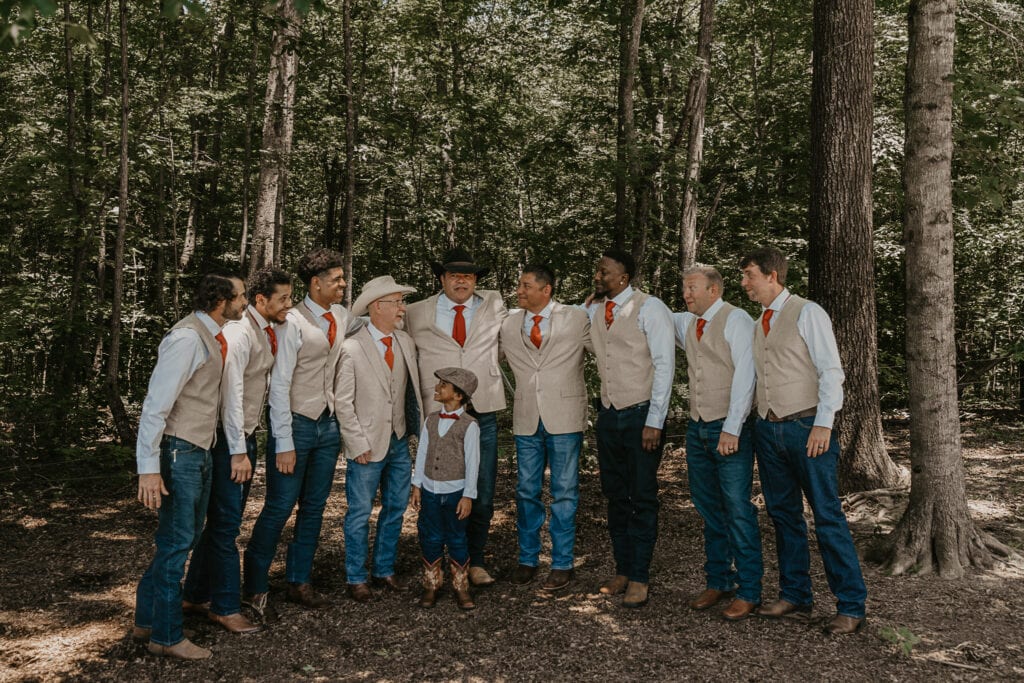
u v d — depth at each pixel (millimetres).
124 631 4070
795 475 4051
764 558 5117
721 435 4109
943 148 4859
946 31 4840
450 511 4359
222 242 18547
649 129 12945
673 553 5254
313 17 13234
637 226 12180
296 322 4238
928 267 4863
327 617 4277
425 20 15719
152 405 3529
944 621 4078
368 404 4469
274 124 10797
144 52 12672
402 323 4789
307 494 4422
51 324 9758
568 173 14711
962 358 12727
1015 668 3545
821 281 6668
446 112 15164
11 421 8102
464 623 4180
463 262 4660
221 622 4070
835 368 3834
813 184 6707
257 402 4121
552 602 4461
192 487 3693
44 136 10492
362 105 14867
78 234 10562
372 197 19203
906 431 10125
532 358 4730
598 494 6840
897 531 4992
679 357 7676
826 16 6543
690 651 3771
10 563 5152
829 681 3432
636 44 10523
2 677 3537
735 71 15484
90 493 7027
